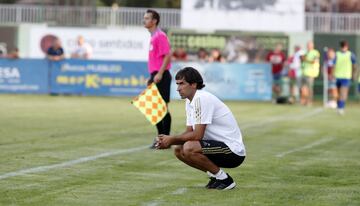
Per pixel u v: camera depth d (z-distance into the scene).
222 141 22.16
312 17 85.94
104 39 78.88
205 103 21.94
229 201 20.75
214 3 84.88
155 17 33.50
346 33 81.00
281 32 80.44
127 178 24.58
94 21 87.69
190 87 22.22
